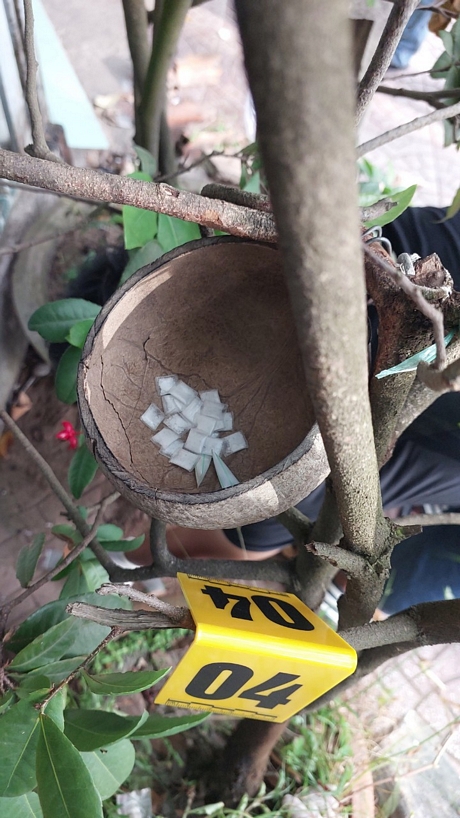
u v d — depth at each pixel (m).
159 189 0.25
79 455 0.54
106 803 0.56
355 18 0.45
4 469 0.85
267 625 0.28
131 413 0.33
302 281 0.13
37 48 0.98
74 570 0.52
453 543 0.63
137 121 0.67
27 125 0.89
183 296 0.33
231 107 1.19
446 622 0.32
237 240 0.31
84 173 0.24
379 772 0.65
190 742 0.63
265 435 0.34
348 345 0.15
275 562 0.46
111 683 0.31
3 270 0.82
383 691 0.72
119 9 1.30
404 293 0.24
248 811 0.58
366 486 0.24
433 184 1.16
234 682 0.30
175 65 1.20
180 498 0.26
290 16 0.10
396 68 1.21
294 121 0.11
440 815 0.63
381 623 0.34
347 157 0.11
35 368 0.94
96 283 0.77
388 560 0.30
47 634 0.34
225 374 0.35
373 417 0.29
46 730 0.28
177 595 0.75
